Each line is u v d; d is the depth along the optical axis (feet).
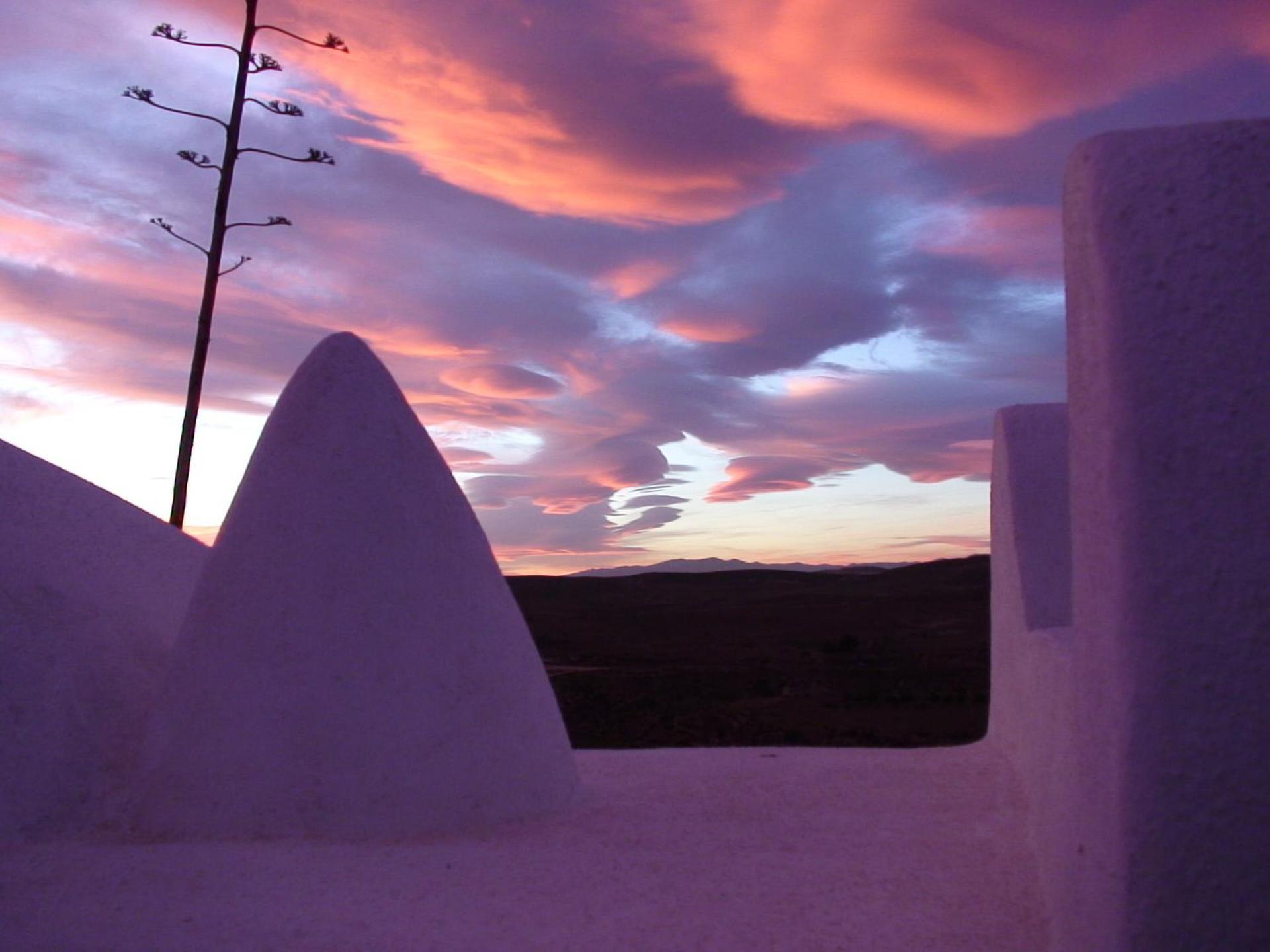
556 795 18.80
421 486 18.47
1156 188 9.71
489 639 18.53
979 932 12.26
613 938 12.12
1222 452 9.20
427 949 11.64
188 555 24.04
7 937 11.79
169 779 16.63
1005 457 22.17
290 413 18.52
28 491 21.94
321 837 16.12
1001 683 23.65
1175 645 9.07
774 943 11.98
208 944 11.61
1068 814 10.94
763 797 19.77
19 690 17.48
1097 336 9.82
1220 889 8.80
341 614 17.11
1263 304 9.29
